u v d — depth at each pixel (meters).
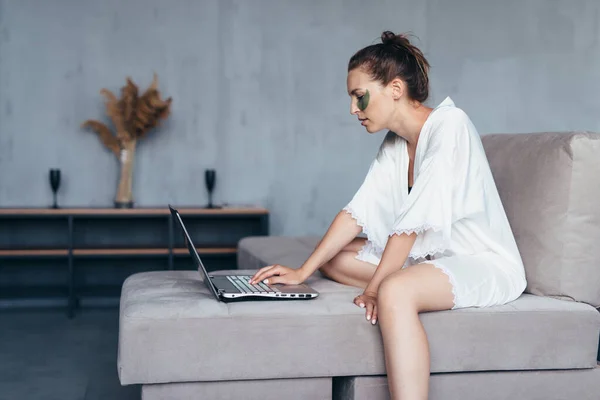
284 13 4.48
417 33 4.59
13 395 2.44
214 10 4.41
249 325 1.61
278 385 1.65
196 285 1.93
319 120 4.55
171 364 1.59
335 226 2.02
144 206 4.37
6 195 4.28
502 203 2.04
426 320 1.66
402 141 2.02
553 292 1.85
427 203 1.72
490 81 4.66
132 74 4.35
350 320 1.64
